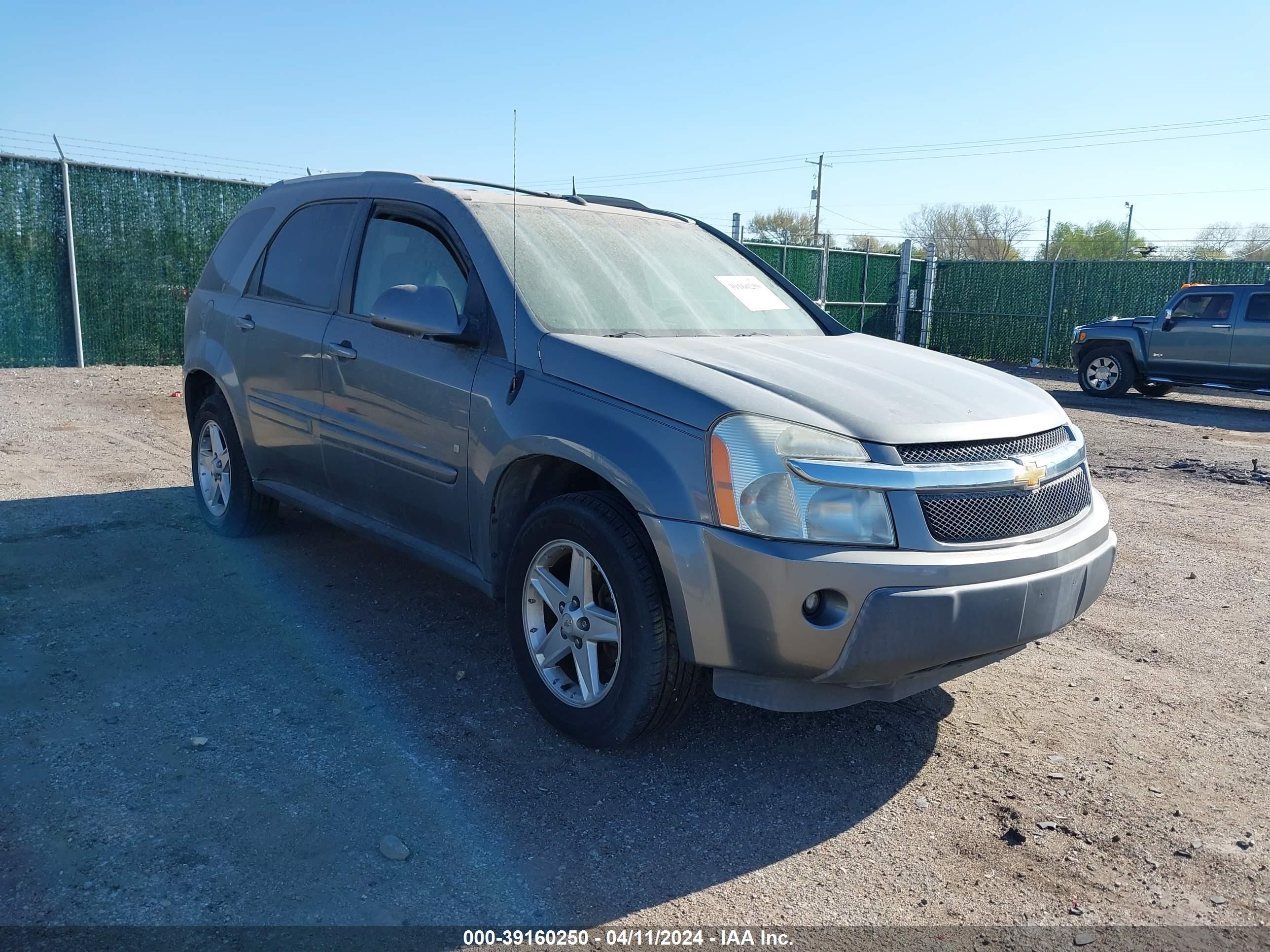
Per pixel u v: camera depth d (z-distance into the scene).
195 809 2.96
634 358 3.38
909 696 3.40
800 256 21.94
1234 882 2.86
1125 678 4.31
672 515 3.04
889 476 2.98
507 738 3.52
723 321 4.27
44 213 12.62
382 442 4.20
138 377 12.44
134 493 6.53
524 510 3.75
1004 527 3.15
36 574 4.88
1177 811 3.23
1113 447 10.68
